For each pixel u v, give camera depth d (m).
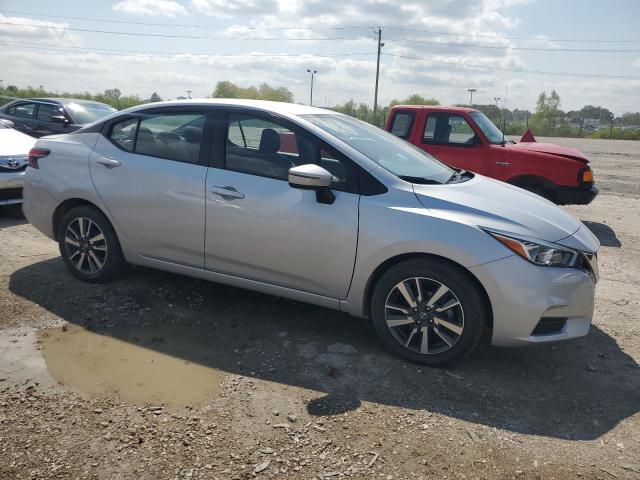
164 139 4.42
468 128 8.56
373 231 3.63
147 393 3.24
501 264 3.39
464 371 3.65
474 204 3.64
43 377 3.37
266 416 3.05
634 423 3.14
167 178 4.28
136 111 4.61
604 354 4.02
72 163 4.74
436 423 3.05
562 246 3.50
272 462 2.69
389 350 3.80
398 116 9.09
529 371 3.70
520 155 8.24
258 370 3.56
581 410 3.26
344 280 3.79
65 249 4.89
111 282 4.88
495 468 2.71
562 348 4.08
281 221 3.87
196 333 4.05
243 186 4.01
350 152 3.85
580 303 3.54
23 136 7.76
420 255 3.60
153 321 4.20
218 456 2.71
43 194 4.89
